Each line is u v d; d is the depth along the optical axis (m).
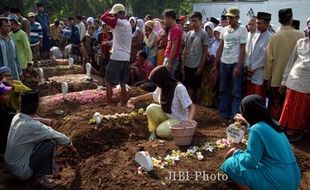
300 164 6.02
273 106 7.79
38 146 5.30
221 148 5.66
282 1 14.20
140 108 7.51
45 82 10.91
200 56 9.06
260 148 4.37
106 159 5.61
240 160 4.59
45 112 8.55
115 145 6.44
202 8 20.28
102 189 4.96
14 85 6.67
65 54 17.58
